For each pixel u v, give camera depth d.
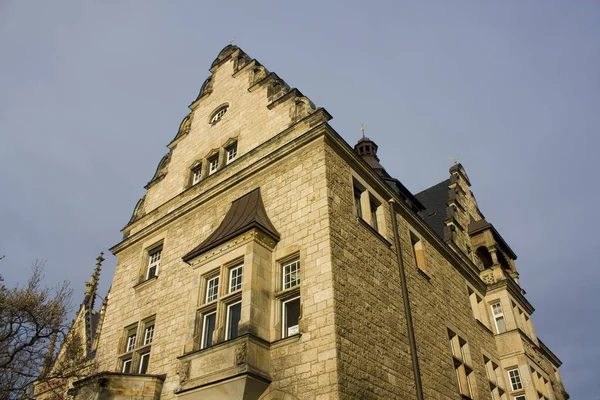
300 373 11.69
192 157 21.67
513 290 25.50
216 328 13.40
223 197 17.75
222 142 20.34
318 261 13.14
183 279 17.17
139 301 18.58
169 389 14.71
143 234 20.61
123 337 18.23
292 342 12.28
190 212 18.89
